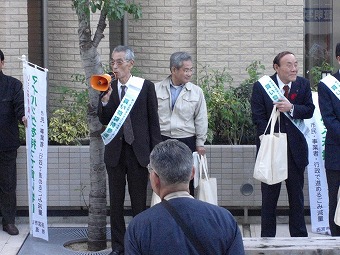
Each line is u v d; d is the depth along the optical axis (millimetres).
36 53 10906
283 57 7820
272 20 10484
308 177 8727
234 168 9078
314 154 8695
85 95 9492
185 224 4094
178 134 8172
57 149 9109
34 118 8320
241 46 10516
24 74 8344
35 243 8500
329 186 7902
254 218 9289
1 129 8664
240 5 10461
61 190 9172
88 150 9102
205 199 8047
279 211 9250
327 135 7828
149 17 10766
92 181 8289
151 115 7723
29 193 8508
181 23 10672
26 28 10320
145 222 4113
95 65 8016
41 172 8367
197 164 8148
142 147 7664
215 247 4074
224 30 10500
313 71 10562
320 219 8734
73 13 10742
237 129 9391
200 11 10484
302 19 10484
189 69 8109
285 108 7773
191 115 8203
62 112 9625
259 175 7707
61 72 10852
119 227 7852
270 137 7723
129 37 10945
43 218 8461
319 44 11508
